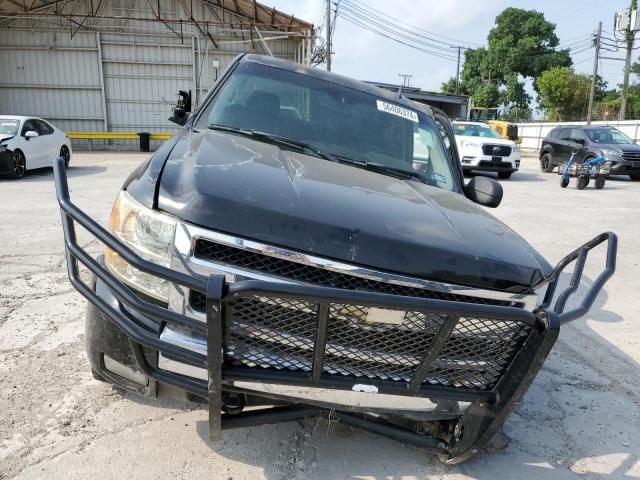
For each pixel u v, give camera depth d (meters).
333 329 1.84
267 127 3.17
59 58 23.48
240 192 2.01
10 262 4.96
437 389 1.98
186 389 1.96
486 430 2.09
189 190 2.00
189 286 1.71
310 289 1.66
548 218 9.12
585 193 13.06
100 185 10.50
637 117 48.28
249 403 2.16
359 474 2.38
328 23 26.08
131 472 2.26
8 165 10.59
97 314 2.21
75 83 23.80
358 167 3.04
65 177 2.15
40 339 3.39
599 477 2.51
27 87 23.52
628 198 12.33
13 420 2.54
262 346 1.84
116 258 2.15
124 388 2.26
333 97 3.51
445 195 2.89
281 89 3.45
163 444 2.46
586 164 13.75
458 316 1.76
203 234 1.88
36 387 2.83
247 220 1.89
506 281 2.00
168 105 24.72
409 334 1.87
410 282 1.90
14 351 3.21
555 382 3.43
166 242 1.95
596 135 16.86
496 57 58.84
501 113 56.31
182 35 23.98
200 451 2.44
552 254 6.72
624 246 7.38
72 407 2.68
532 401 3.17
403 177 3.11
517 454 2.64
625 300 5.19
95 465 2.28
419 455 2.56
